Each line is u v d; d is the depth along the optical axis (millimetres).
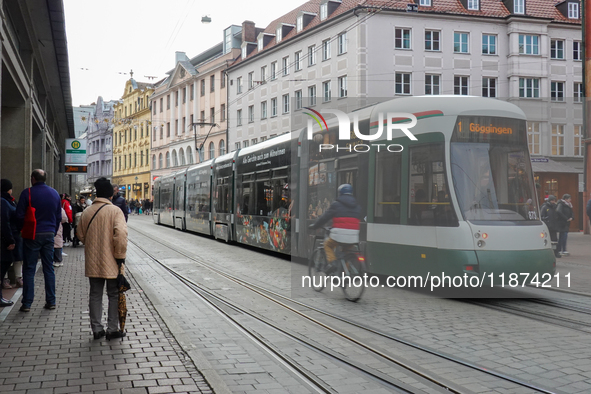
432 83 35781
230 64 52688
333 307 8117
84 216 5922
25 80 12055
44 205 7473
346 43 36062
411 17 35156
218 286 10219
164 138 67312
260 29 53219
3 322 6746
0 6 8234
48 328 6434
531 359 5359
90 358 5203
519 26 36625
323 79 38500
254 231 16609
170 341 5863
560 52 37938
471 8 36688
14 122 12688
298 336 6379
